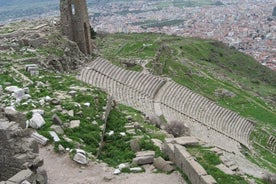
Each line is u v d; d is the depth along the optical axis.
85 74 61.06
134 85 65.12
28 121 31.69
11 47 60.72
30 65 50.72
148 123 41.44
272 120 77.00
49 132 29.89
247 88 97.62
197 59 116.19
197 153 27.09
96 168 27.02
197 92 77.44
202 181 23.12
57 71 56.16
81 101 39.56
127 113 42.97
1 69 48.81
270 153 63.44
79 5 71.94
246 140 66.25
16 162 22.36
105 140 33.28
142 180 25.81
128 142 32.12
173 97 66.69
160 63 86.12
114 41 114.12
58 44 66.12
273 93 102.81
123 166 27.38
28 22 85.62
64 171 26.20
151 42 113.06
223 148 53.28
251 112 79.50
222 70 111.56
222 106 75.06
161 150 30.25
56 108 36.06
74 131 31.97
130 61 81.19
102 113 37.22
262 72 129.00
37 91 41.06
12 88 40.38
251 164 47.72
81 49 74.69
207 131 60.44
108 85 60.47
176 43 128.88
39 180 22.55
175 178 26.03
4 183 20.55
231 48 148.12
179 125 41.41
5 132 22.20
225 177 24.09
